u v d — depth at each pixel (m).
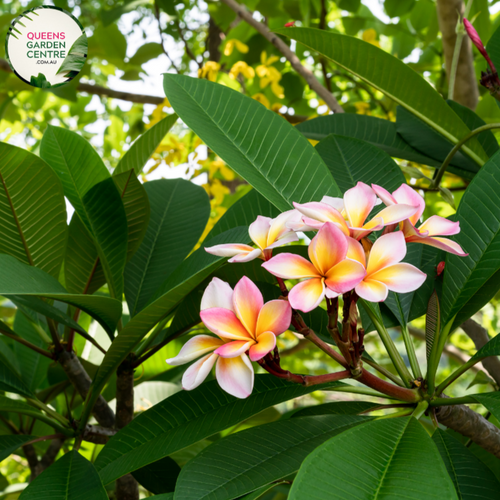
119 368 0.78
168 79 0.72
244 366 0.45
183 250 0.91
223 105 0.70
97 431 0.79
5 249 0.74
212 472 0.54
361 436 0.47
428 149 1.02
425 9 1.87
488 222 0.65
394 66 0.79
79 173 0.75
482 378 0.98
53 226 0.73
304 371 2.32
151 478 0.76
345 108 1.85
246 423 1.13
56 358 0.83
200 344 0.47
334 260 0.46
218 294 0.49
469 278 0.63
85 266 0.84
